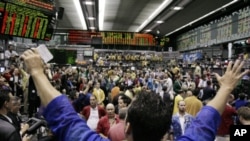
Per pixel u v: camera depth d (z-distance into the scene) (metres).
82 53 26.91
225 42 20.72
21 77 10.12
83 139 1.06
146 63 30.41
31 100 5.59
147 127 1.11
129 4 19.61
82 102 8.16
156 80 15.57
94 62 28.59
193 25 26.61
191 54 24.39
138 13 22.39
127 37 31.91
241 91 9.93
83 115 6.79
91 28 30.08
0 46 13.66
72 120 1.10
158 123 1.11
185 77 16.81
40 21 7.27
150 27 28.31
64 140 1.08
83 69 21.70
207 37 24.05
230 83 1.19
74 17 24.22
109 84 14.98
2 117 4.02
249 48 16.17
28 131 2.30
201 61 21.66
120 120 4.18
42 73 1.19
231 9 20.28
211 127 1.09
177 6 19.47
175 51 31.55
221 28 21.50
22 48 16.89
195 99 7.71
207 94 10.18
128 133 1.16
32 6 7.02
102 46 31.91
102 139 1.08
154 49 32.56
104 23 27.22
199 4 18.86
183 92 10.21
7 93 4.21
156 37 32.69
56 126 1.10
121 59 30.47
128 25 28.05
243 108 4.52
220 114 1.14
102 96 10.36
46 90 1.14
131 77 18.27
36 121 2.38
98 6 19.97
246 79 9.98
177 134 5.80
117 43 31.75
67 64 22.58
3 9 6.50
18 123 4.59
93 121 6.66
